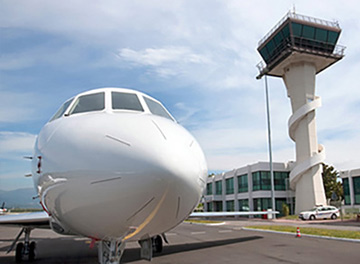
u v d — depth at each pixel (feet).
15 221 25.67
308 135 124.47
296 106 129.70
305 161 121.08
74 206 12.31
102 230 12.89
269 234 58.80
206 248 39.01
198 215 36.81
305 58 127.95
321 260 31.27
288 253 35.35
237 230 69.92
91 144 12.05
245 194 146.61
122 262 29.27
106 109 16.47
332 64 134.31
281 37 132.26
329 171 177.06
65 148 12.60
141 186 11.23
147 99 19.25
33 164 17.24
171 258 31.76
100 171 11.48
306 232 57.93
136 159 11.33
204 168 13.91
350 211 128.67
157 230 13.58
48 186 13.37
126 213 11.85
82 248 40.40
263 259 31.58
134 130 12.33
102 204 11.70
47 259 31.55
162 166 11.35
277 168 140.46
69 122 14.29
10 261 30.50
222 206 168.86
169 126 13.74
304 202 121.90
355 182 138.41
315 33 128.77
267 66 136.77
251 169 143.33
